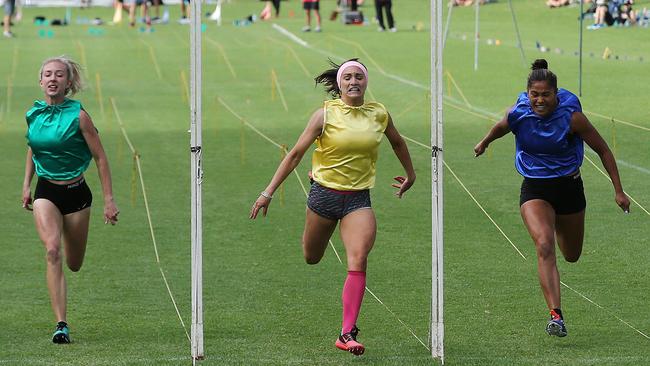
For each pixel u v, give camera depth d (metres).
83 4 99.31
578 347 16.34
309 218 16.16
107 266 22.89
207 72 54.34
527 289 20.67
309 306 19.55
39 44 66.25
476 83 47.50
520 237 24.94
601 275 21.73
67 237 17.38
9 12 70.19
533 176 16.98
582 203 17.12
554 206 17.03
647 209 27.08
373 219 15.96
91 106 44.72
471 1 87.69
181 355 15.84
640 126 36.47
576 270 22.12
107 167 17.17
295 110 43.03
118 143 36.81
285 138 37.34
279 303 19.80
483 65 53.19
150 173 32.41
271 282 21.48
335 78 16.59
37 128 16.88
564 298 20.03
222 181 31.27
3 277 22.05
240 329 17.80
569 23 73.88
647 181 29.80
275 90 47.97
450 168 31.97
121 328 18.02
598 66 51.19
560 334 16.16
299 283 21.38
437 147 15.30
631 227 25.52
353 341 15.19
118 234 25.73
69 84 17.12
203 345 15.91
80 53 61.72
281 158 34.22
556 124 16.64
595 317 18.59
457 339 16.98
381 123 15.96
